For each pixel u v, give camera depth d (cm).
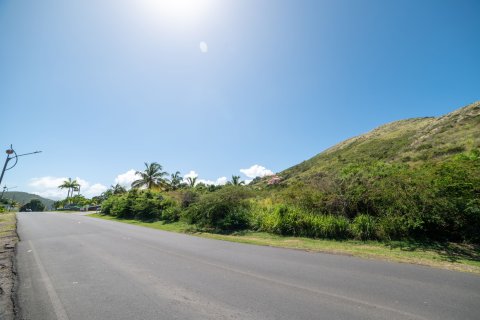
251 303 434
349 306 418
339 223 1113
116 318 384
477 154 1070
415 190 1021
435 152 2662
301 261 734
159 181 4756
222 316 386
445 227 924
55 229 1644
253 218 1500
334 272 615
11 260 768
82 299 459
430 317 378
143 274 611
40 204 12056
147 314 396
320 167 4997
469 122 3194
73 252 885
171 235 1367
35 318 389
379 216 1105
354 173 1374
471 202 855
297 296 463
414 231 969
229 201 1661
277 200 1667
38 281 565
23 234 1391
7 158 1703
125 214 2988
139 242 1109
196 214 1742
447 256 760
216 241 1141
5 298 468
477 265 665
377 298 450
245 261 740
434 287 503
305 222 1215
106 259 775
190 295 473
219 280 561
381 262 709
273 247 972
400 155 3384
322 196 1329
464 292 475
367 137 6719
